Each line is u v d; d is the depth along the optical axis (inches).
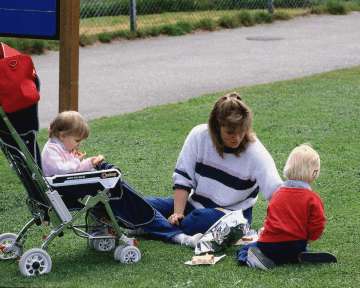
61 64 360.8
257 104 518.9
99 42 805.9
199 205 289.3
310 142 422.6
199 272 256.5
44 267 256.8
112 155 403.2
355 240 283.7
